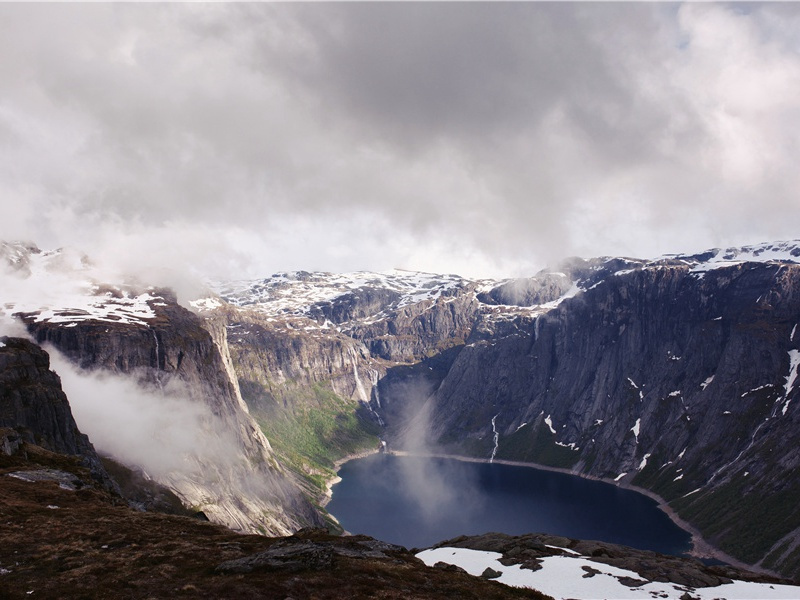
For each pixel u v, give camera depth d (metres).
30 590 57.12
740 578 94.06
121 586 59.28
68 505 90.19
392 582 67.56
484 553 102.44
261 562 66.94
